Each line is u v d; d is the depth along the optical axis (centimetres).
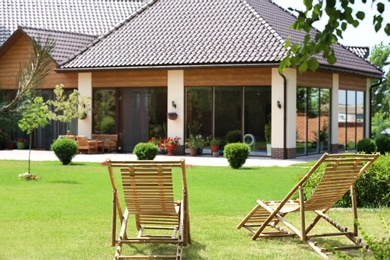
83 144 2639
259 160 2258
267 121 2380
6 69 2858
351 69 2662
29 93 658
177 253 723
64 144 2038
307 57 544
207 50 2491
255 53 2361
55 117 2588
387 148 2675
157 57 2555
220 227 934
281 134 2328
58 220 995
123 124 2689
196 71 2492
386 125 3878
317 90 2555
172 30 2738
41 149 2919
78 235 875
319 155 2500
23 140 2934
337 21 540
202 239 848
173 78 2542
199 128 2514
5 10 3388
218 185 1483
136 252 773
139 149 2081
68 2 3444
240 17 2664
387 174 1127
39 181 1570
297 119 2406
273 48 2362
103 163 2045
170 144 2503
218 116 2473
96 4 3447
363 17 550
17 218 1013
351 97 2861
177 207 799
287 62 552
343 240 852
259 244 819
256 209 872
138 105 2653
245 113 2420
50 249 787
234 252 769
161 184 742
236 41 2491
